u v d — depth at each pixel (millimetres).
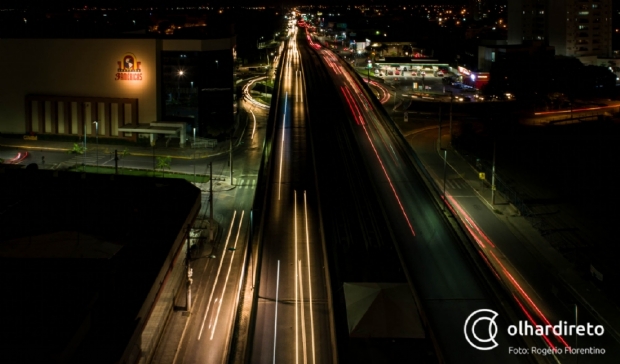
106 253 49344
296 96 143375
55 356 29969
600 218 75750
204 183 89188
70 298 36406
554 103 144125
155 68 112188
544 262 62375
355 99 137875
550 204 80938
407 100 157500
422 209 71812
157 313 49031
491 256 63438
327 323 47562
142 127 111750
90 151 107562
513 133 120438
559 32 185375
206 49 112688
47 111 115938
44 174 68188
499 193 84188
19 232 53156
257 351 43594
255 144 114625
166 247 48375
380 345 42906
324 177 83938
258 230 67000
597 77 157000
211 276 57719
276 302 50750
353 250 59906
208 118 116312
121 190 63594
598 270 57531
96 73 113938
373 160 92188
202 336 47125
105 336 34469
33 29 125688
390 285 46781
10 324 32969
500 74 156375
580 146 110688
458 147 109438
